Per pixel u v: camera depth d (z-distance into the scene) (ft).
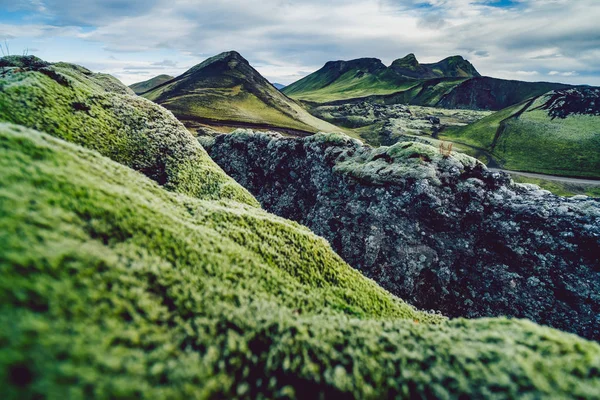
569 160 439.22
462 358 35.42
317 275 67.31
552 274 124.26
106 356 26.04
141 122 138.41
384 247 154.51
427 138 592.60
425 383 33.19
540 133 533.55
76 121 111.86
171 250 44.91
